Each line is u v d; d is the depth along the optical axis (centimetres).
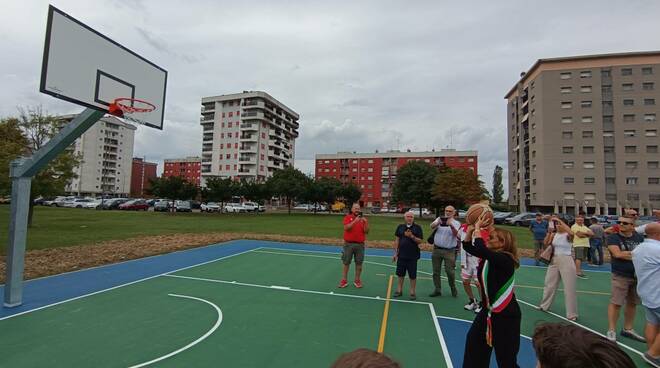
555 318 642
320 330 545
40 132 2206
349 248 826
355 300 717
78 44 650
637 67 4900
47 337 492
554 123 5131
